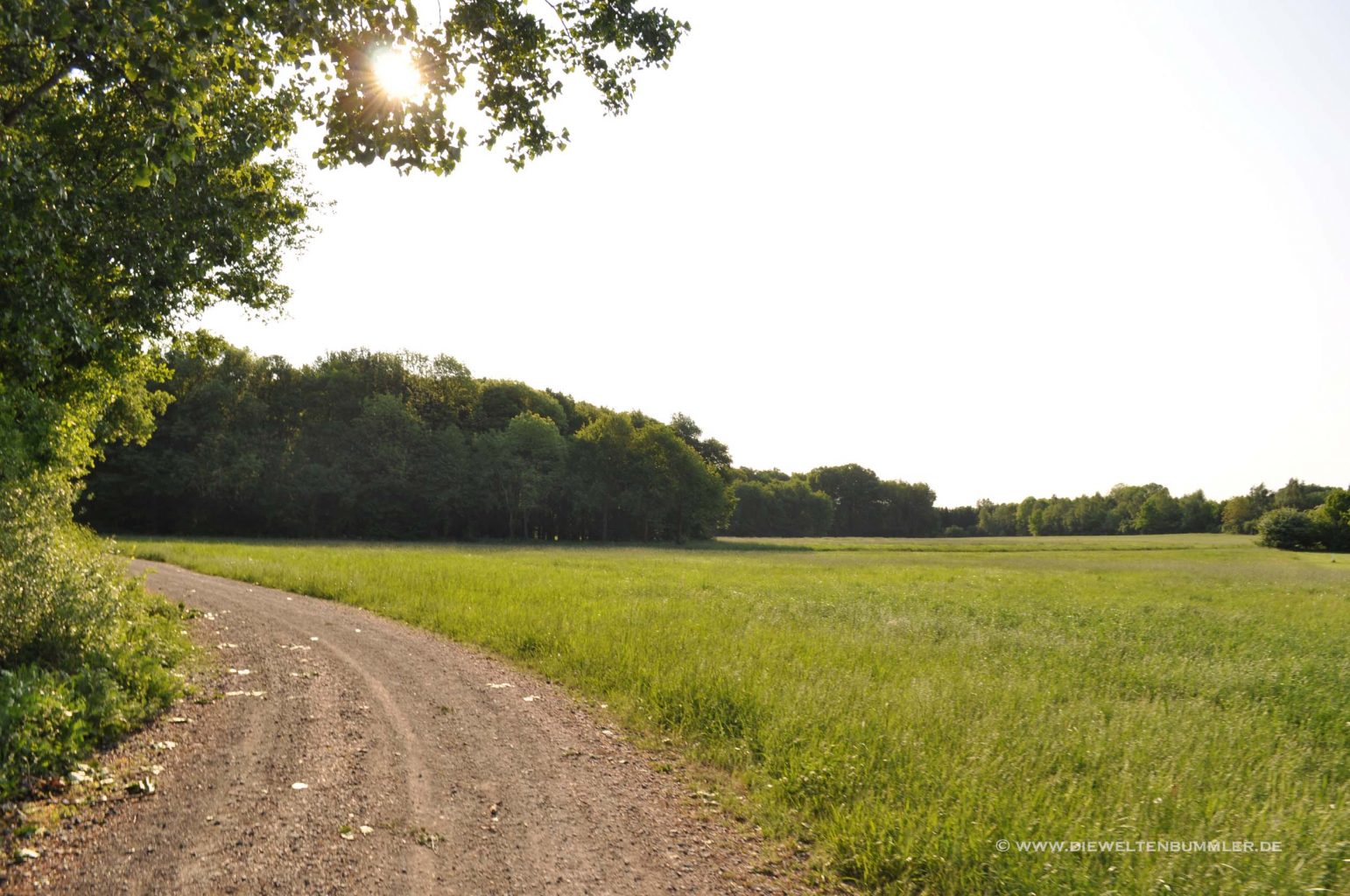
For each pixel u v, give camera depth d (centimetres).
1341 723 837
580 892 443
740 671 923
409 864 461
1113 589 2697
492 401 7925
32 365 995
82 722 620
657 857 498
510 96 951
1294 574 3756
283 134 1269
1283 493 13412
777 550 7125
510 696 896
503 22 901
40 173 792
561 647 1133
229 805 534
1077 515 15600
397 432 6650
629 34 918
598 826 540
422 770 627
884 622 1495
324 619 1410
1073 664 1140
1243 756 700
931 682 909
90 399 1445
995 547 8675
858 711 769
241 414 5916
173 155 749
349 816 525
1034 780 605
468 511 6956
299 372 6644
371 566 2325
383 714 784
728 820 567
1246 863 473
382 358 7281
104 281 1197
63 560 901
